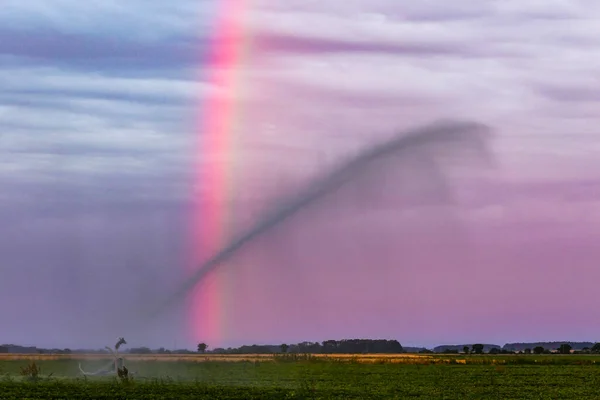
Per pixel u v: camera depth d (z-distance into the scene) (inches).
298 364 4704.7
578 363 5083.7
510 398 2484.0
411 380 3253.0
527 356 7121.1
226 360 5059.1
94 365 3275.1
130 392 2322.8
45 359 4077.3
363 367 4441.4
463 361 5241.1
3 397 2159.2
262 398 2265.0
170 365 4033.0
